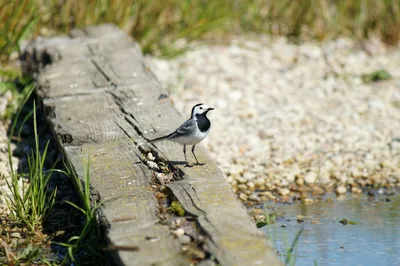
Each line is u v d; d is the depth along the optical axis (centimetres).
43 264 931
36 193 1052
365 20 2014
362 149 1402
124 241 813
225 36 2012
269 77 1747
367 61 1866
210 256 775
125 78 1402
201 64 1808
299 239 1050
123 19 1858
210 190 931
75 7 1825
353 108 1591
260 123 1510
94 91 1334
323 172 1318
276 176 1298
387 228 1095
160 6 1859
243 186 1264
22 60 1631
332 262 969
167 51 1839
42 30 1812
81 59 1524
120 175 992
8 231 1016
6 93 1481
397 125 1507
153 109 1241
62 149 1105
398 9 1980
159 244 807
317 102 1622
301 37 2027
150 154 1067
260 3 2028
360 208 1184
